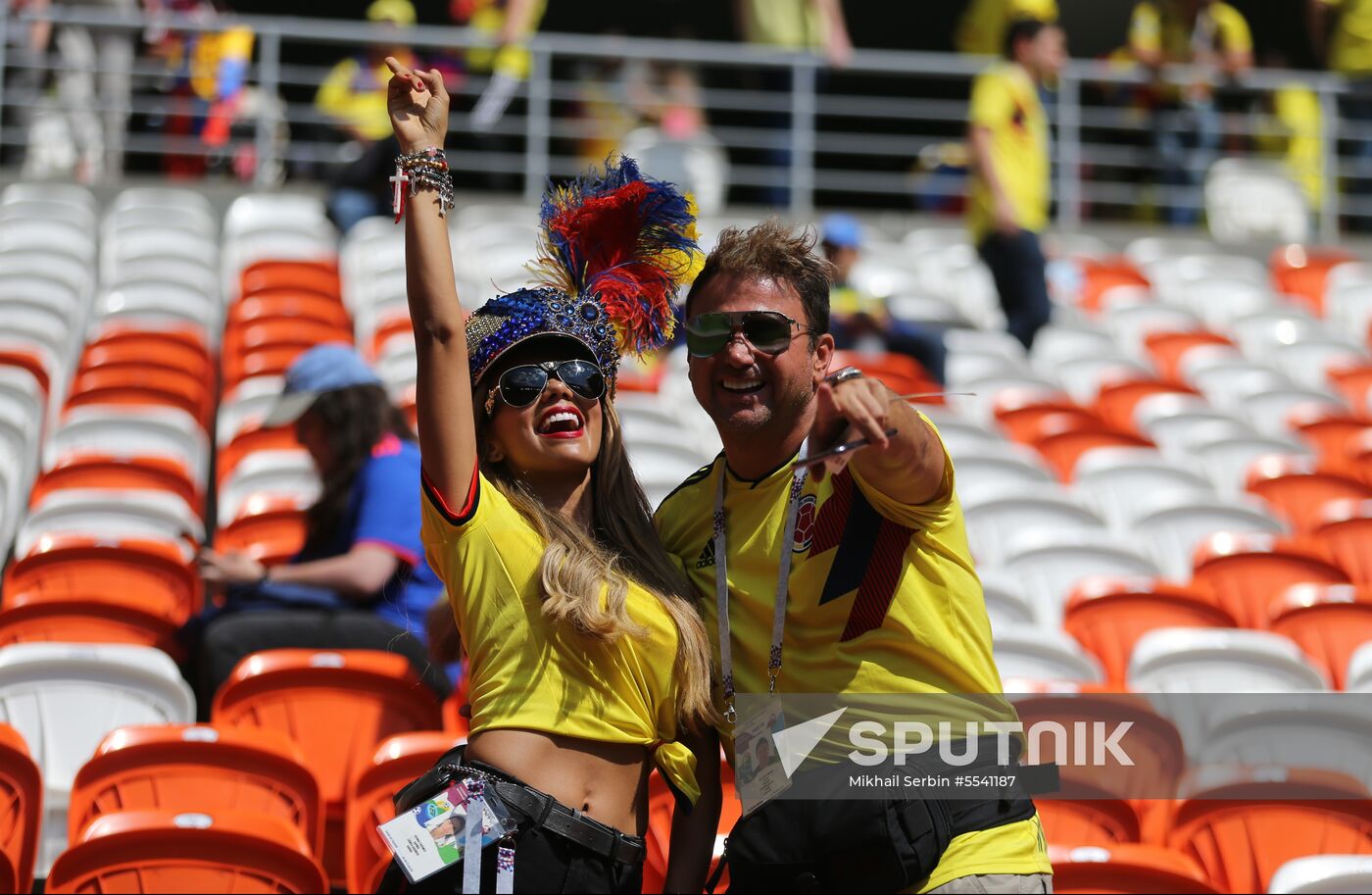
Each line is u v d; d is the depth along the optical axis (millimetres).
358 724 12992
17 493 18672
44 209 29844
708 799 8594
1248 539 18453
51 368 22344
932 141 44469
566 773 7758
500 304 8375
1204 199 35906
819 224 33906
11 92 32500
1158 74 34688
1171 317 30969
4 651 12680
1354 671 14719
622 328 8734
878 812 7719
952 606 7918
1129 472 21594
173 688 12906
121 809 11234
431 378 7836
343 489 14258
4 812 11055
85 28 32812
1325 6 36062
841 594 7871
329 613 13727
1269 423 26375
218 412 23422
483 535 7918
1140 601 16469
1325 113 35219
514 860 7555
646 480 19438
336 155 33219
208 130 33562
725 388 8117
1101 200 36312
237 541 17500
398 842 7566
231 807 11391
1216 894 10680
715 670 8211
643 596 8000
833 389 7152
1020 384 26594
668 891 8484
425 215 7980
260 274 28172
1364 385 28328
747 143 34344
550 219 8969
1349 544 19844
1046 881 7781
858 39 45281
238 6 42188
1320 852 11852
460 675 14164
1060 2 43938
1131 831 12125
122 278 26906
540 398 8141
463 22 35844
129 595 15633
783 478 8188
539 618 7848
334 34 32250
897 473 7531
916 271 32594
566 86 34781
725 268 8344
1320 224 36156
